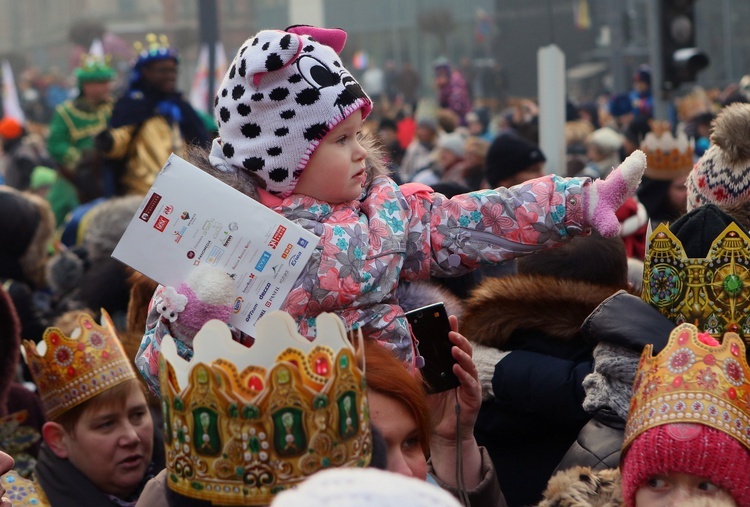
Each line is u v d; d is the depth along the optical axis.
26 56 81.19
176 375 3.11
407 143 25.03
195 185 3.87
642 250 8.68
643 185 8.75
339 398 3.04
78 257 8.41
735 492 3.55
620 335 4.23
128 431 5.11
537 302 5.07
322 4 60.62
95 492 5.10
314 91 3.98
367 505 2.06
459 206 4.24
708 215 4.26
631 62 33.78
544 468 5.05
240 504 3.00
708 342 3.68
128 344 5.66
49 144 16.30
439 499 2.12
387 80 50.34
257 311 3.82
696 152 12.82
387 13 57.62
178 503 3.11
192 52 70.56
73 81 61.03
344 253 3.99
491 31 44.56
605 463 4.21
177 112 12.88
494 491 4.34
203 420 3.02
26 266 8.21
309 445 2.99
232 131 4.08
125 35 75.56
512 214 4.19
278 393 2.97
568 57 38.06
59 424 5.12
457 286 6.48
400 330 4.11
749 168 4.95
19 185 23.20
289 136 3.98
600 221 4.11
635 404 3.73
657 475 3.61
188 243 3.85
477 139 13.80
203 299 3.74
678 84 12.43
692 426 3.55
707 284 4.19
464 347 4.21
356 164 4.10
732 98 15.25
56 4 81.31
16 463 5.75
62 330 5.37
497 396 5.02
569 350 5.00
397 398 3.72
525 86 38.59
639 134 14.54
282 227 3.83
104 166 12.95
